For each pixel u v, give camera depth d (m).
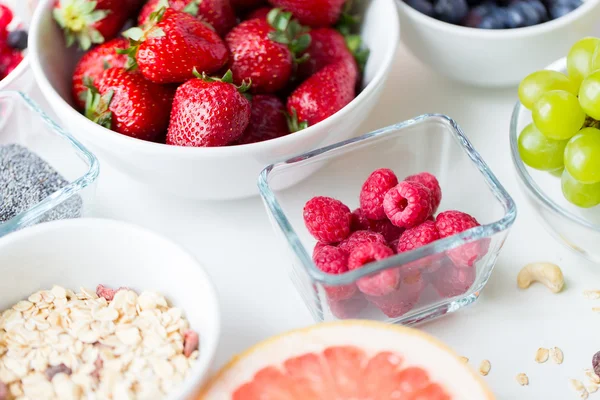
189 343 0.47
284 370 0.47
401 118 0.60
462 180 0.52
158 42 0.52
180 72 0.52
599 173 0.49
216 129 0.50
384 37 0.56
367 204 0.50
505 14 0.57
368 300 0.49
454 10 0.57
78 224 0.49
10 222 0.50
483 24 0.57
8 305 0.50
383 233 0.51
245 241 0.54
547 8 0.58
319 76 0.54
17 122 0.55
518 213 0.55
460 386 0.46
